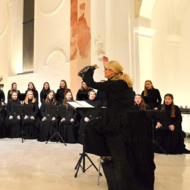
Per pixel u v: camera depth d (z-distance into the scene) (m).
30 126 6.89
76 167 3.72
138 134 2.66
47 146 5.71
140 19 7.47
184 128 7.77
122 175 2.49
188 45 8.23
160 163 4.23
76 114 6.36
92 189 2.92
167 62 8.09
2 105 7.53
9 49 13.20
